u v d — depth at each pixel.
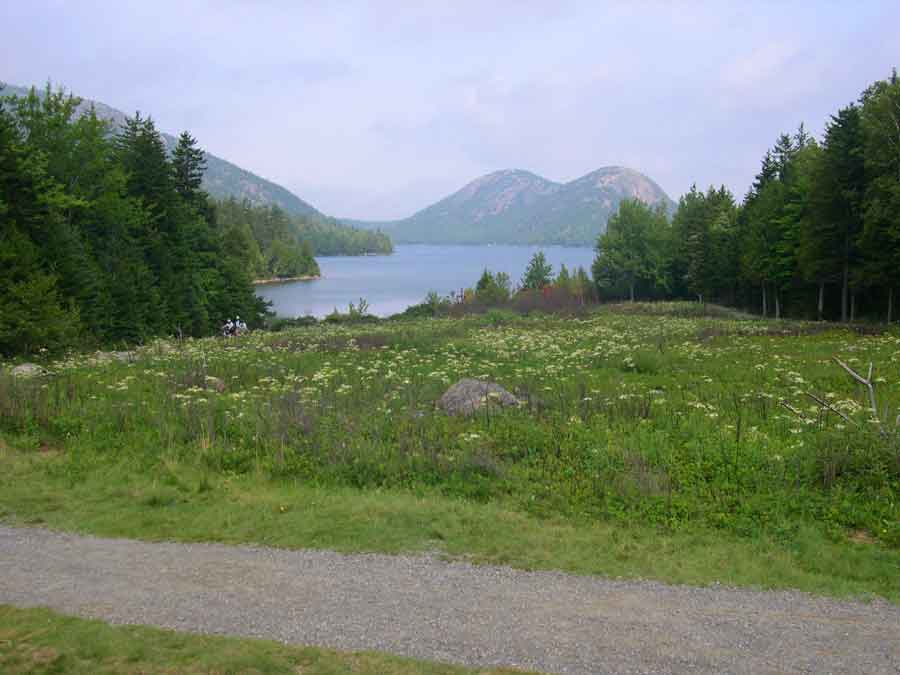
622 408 14.45
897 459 9.80
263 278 138.12
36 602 6.73
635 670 5.39
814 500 9.23
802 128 72.19
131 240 44.88
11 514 9.45
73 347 29.19
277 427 12.92
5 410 14.15
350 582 7.17
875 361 20.45
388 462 11.19
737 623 6.20
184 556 7.95
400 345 27.34
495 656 5.61
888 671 5.39
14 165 32.44
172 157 59.69
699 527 8.66
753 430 12.13
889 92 40.50
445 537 8.44
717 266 66.50
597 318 43.09
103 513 9.48
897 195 37.03
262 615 6.41
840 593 6.85
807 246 45.06
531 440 12.25
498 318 41.59
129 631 6.06
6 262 28.30
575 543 8.23
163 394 16.56
